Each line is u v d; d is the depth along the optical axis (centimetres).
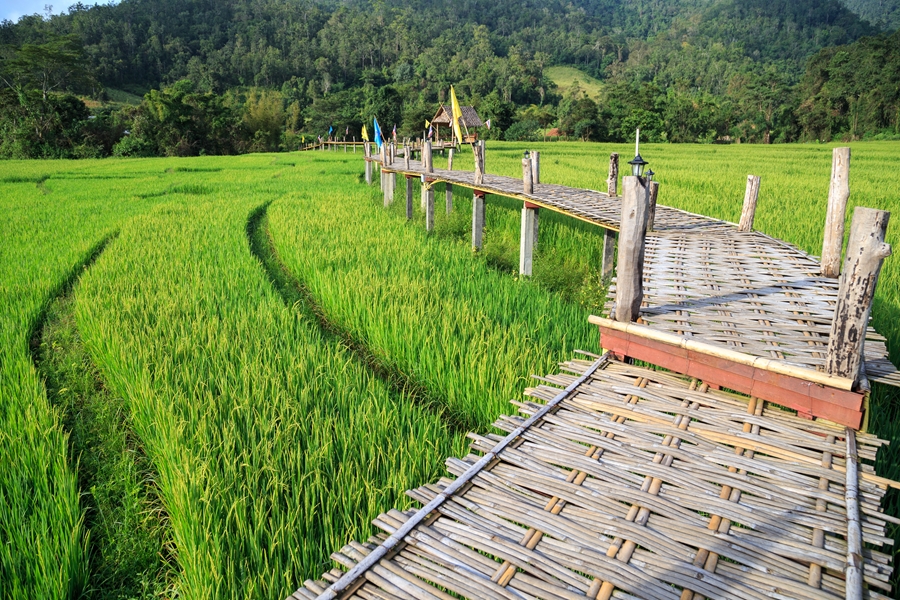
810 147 5150
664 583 272
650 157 3706
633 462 354
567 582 274
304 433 484
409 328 687
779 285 570
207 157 5106
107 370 665
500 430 516
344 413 528
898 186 1933
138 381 572
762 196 1653
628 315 480
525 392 441
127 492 468
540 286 943
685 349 434
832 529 294
